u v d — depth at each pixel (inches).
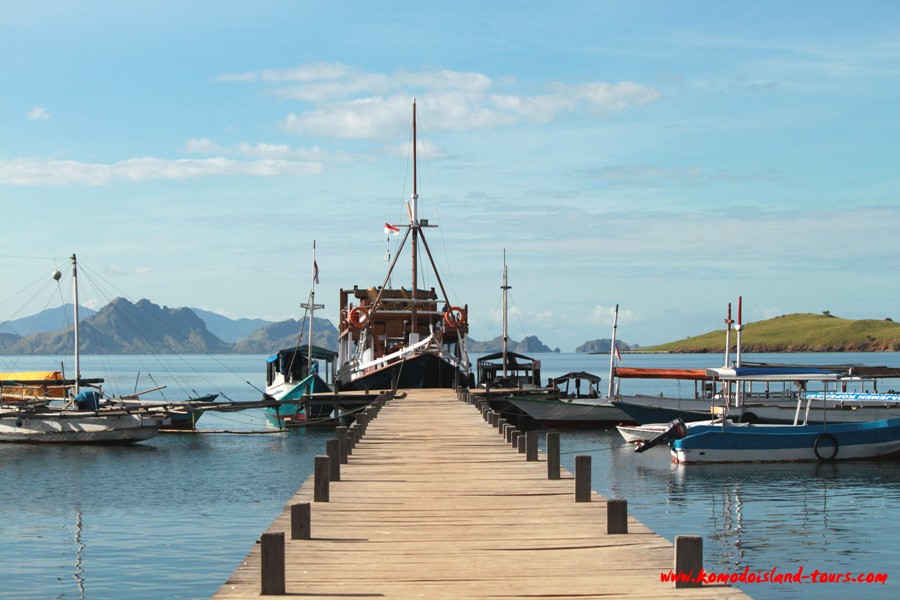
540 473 986.1
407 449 1210.0
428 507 784.3
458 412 1861.5
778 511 1443.2
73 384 2842.0
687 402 2593.5
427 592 532.1
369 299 3238.2
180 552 1161.4
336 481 927.7
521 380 3282.5
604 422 2723.9
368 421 1578.5
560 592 528.1
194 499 1557.6
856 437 1958.7
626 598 515.2
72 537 1253.7
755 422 2380.7
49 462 2037.4
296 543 651.5
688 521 1368.1
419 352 2817.4
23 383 2827.3
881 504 1496.1
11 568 1089.4
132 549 1178.6
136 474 1859.0
